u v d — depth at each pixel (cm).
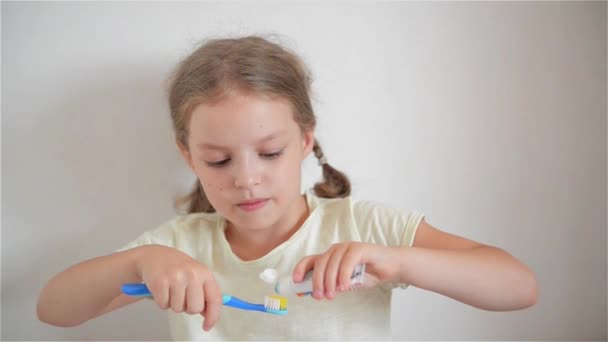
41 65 90
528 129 92
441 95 91
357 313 78
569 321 97
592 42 90
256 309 62
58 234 93
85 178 93
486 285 65
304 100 75
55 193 93
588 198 94
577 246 95
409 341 97
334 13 90
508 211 94
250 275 79
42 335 96
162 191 93
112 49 90
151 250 66
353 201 81
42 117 91
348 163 93
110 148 92
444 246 71
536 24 90
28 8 88
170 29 90
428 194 93
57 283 70
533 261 95
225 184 67
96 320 97
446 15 90
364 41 90
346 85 91
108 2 89
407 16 90
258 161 66
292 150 70
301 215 82
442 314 97
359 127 92
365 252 60
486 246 70
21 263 93
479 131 92
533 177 93
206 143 66
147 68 91
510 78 91
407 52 90
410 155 92
